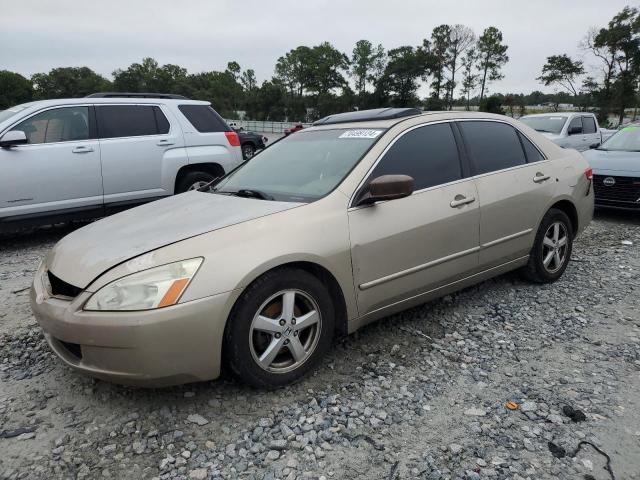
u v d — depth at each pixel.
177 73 118.81
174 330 2.50
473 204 3.81
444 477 2.27
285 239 2.85
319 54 97.00
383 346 3.52
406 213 3.40
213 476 2.29
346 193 3.22
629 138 8.83
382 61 94.88
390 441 2.52
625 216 8.33
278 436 2.55
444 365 3.27
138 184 7.14
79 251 2.88
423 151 3.70
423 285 3.56
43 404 2.85
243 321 2.71
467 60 84.12
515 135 4.47
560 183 4.59
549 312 4.11
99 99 6.91
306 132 4.23
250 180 3.81
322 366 3.24
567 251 4.80
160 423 2.67
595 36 51.41
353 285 3.15
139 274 2.53
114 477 2.29
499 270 4.20
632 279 4.93
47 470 2.33
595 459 2.38
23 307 4.34
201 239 2.72
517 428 2.61
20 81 101.56
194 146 7.67
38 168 6.27
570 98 57.41
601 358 3.35
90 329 2.49
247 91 106.44
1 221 6.10
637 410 2.76
